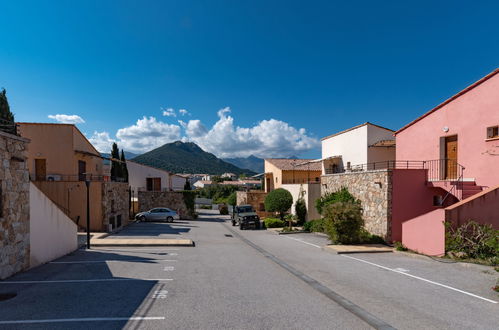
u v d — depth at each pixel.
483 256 10.48
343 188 18.80
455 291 7.20
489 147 13.01
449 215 11.08
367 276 8.70
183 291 6.95
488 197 11.30
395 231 14.55
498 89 12.70
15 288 7.13
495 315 5.68
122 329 4.82
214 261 10.83
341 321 5.29
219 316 5.41
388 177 14.60
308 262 10.87
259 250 13.84
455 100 14.74
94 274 8.61
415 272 9.20
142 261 10.59
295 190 26.67
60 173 21.03
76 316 5.36
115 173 31.56
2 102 17.11
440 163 15.51
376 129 21.94
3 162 7.89
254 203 36.50
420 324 5.20
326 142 27.36
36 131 20.92
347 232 14.55
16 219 8.52
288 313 5.63
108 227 20.27
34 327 4.88
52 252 10.89
